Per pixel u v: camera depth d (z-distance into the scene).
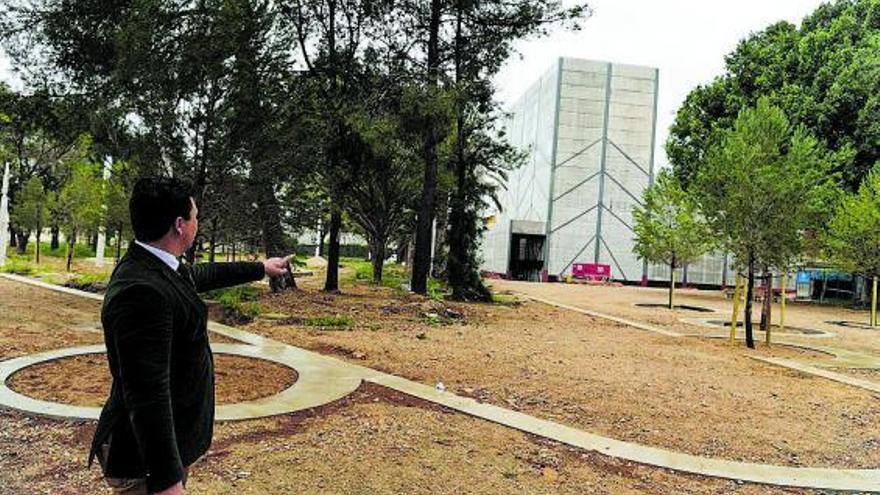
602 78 50.75
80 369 8.19
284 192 17.41
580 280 49.06
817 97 34.22
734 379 10.34
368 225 27.78
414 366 9.59
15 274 23.14
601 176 50.97
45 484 4.66
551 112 51.50
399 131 18.70
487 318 16.95
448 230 23.14
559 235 50.84
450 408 7.39
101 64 16.05
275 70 14.82
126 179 15.73
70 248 27.00
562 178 50.81
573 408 7.80
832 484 5.79
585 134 50.88
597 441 6.56
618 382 9.38
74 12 15.53
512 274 52.44
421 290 20.52
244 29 13.73
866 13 38.44
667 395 8.80
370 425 6.50
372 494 4.78
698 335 16.69
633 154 51.12
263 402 7.05
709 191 14.68
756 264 14.51
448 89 18.08
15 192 34.84
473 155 22.73
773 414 8.22
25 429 5.87
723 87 37.81
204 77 13.67
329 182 19.16
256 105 14.44
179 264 2.55
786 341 16.45
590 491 5.23
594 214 51.00
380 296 19.56
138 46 13.20
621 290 39.47
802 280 44.00
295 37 15.76
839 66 34.44
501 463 5.70
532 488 5.18
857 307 34.78
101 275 21.44
